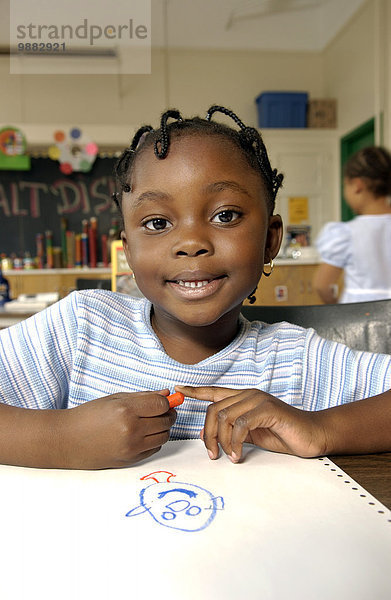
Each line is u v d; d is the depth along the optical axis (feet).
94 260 15.61
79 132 15.49
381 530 1.10
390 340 2.83
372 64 13.20
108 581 0.91
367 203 6.24
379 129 12.71
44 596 0.86
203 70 16.48
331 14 15.78
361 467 1.52
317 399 2.30
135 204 1.80
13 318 6.51
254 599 0.86
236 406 1.69
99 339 2.27
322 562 0.97
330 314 2.93
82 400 2.23
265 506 1.23
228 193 1.73
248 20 16.48
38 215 15.81
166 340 2.22
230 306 1.82
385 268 6.13
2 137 15.15
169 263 1.75
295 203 15.96
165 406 1.60
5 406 1.71
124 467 1.51
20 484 1.38
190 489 1.33
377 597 0.86
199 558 0.99
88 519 1.16
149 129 2.05
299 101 15.65
